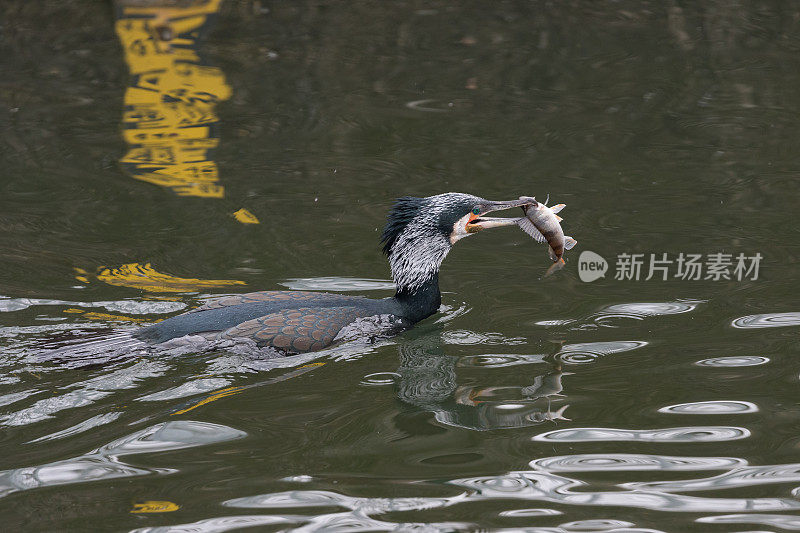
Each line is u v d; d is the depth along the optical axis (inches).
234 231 564.1
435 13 979.3
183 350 399.2
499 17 963.3
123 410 357.1
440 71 833.5
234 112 753.0
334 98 781.3
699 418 350.9
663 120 721.0
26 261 514.6
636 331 434.9
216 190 619.2
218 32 927.0
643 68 827.4
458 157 665.6
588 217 568.4
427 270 458.0
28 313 448.8
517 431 344.5
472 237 566.9
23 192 611.5
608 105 753.0
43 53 869.8
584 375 391.9
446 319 457.7
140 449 331.6
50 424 346.6
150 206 596.1
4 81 804.6
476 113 744.3
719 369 391.9
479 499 298.2
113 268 510.6
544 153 668.1
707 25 927.0
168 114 747.4
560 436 339.9
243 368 391.5
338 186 626.2
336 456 327.3
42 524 286.7
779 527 279.3
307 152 681.6
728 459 320.2
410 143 693.9
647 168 639.1
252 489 305.7
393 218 460.1
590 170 639.1
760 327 431.2
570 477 310.8
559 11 975.0
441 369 400.5
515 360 409.1
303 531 281.7
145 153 674.8
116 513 291.9
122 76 820.6
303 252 536.7
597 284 491.2
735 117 722.8
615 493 300.5
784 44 874.1
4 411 354.3
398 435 342.6
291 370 394.0
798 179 612.1
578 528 281.3
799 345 410.0
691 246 526.3
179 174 642.8
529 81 807.1
